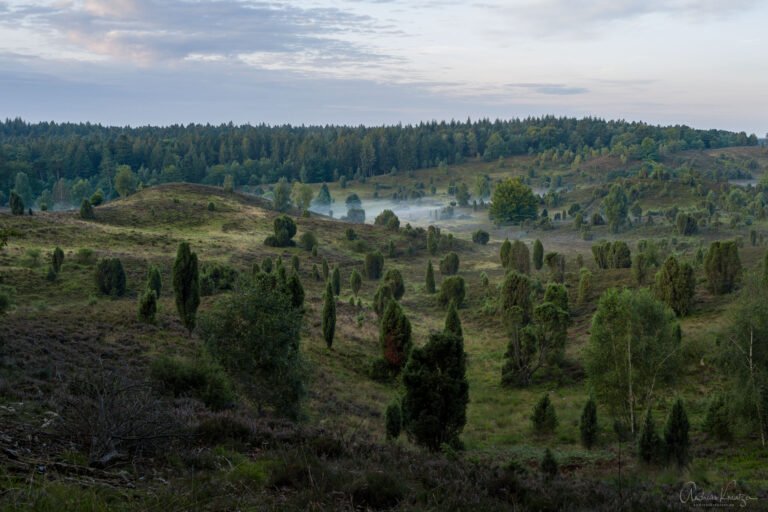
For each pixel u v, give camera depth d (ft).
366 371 132.98
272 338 71.77
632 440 86.53
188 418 45.11
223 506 26.55
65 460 30.50
